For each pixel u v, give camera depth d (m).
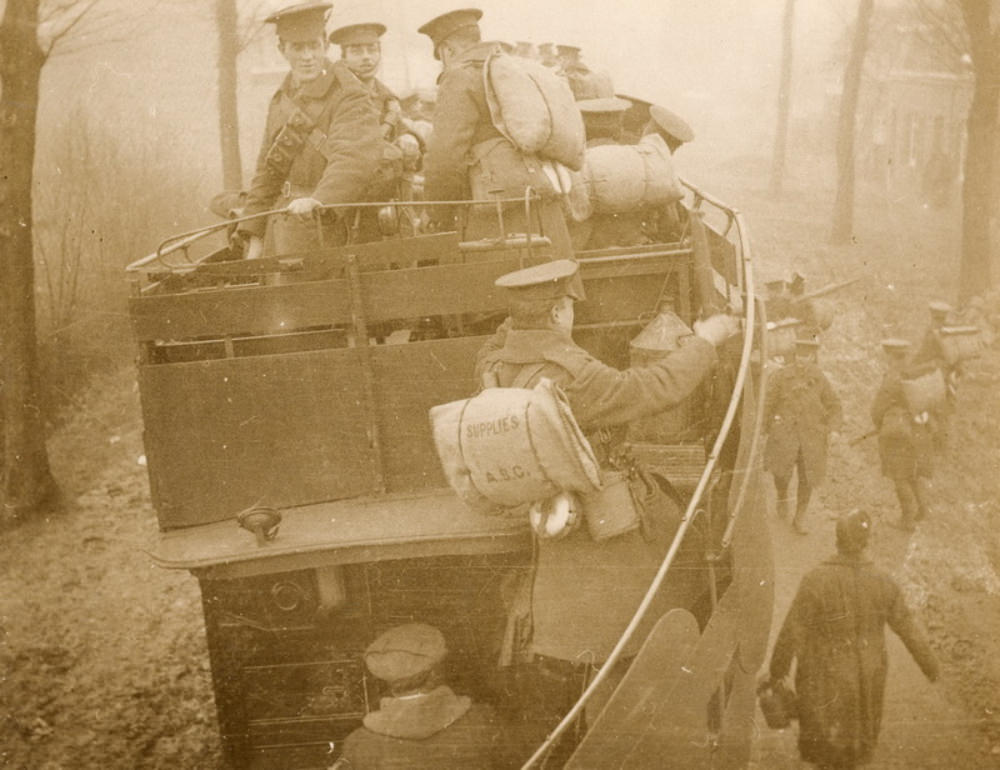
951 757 4.42
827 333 12.12
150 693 5.35
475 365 3.62
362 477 3.65
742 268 4.52
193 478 3.60
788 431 7.17
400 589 3.81
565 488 3.11
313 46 4.34
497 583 3.79
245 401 3.60
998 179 12.82
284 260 3.78
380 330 3.99
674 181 4.60
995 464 8.08
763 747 4.52
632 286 4.29
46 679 5.39
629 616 3.38
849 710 4.26
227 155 14.38
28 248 7.50
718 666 3.52
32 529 7.36
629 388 3.29
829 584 4.29
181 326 3.59
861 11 17.56
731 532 3.72
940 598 6.11
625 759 3.16
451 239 3.67
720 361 4.34
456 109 4.12
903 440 7.17
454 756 3.42
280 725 3.87
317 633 3.82
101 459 8.64
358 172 4.22
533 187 4.05
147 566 6.87
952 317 11.19
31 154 7.28
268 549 3.39
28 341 7.42
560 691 3.50
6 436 7.57
